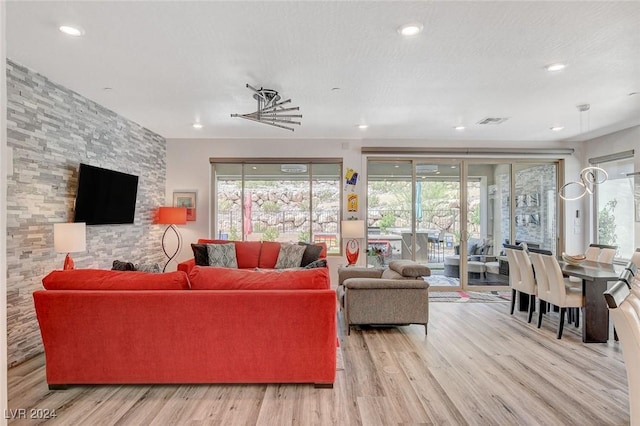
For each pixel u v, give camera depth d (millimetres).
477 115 4629
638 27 2432
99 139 4234
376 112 4520
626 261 5402
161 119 4879
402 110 4438
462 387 2668
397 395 2543
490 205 6344
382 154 6137
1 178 785
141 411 2326
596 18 2320
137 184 4953
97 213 4074
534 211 6363
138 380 2584
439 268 6312
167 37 2590
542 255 3969
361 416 2275
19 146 3092
